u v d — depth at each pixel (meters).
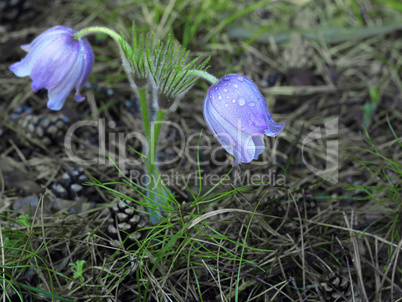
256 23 0.55
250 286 0.37
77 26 0.53
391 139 0.46
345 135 0.47
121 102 0.48
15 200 0.41
